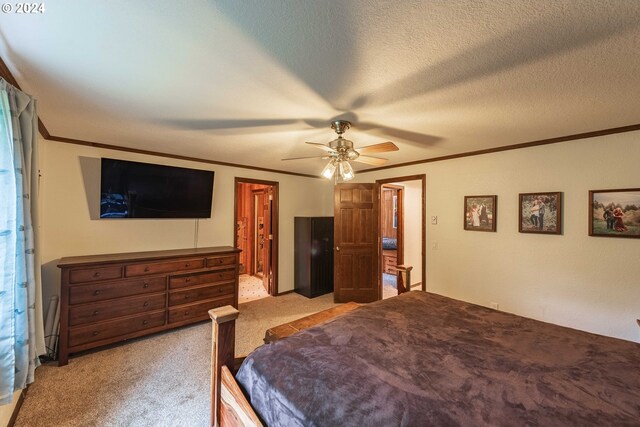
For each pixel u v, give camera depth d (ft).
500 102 6.06
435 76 4.97
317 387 3.62
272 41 4.01
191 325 10.69
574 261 8.47
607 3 3.25
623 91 5.48
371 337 5.08
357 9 3.37
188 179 11.56
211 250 11.28
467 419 3.04
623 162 7.63
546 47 4.11
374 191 14.19
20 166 4.54
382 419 3.05
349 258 14.02
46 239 8.86
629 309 7.54
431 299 7.45
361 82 5.21
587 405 3.29
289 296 15.14
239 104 6.22
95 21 3.56
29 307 4.77
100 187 9.77
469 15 3.46
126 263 8.86
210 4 3.30
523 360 4.30
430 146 9.98
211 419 4.94
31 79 5.10
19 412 5.88
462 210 11.17
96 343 8.29
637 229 7.38
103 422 5.67
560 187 8.73
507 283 9.90
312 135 8.59
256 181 14.33
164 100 6.05
